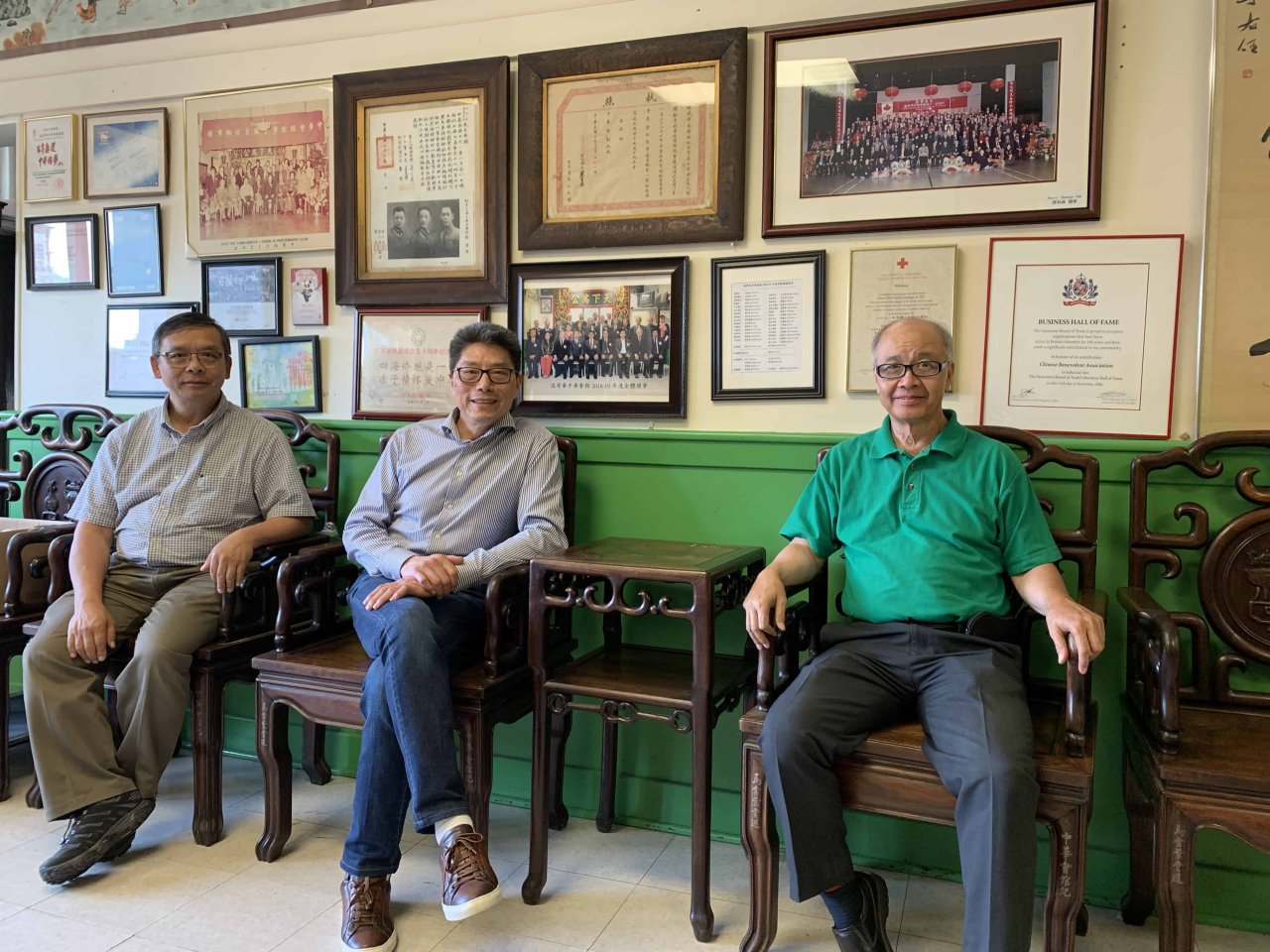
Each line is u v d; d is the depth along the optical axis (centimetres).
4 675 209
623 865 189
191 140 248
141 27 253
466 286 223
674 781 207
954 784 132
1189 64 174
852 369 195
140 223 256
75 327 266
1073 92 179
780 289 200
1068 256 182
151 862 185
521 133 216
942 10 185
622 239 209
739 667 179
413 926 163
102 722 183
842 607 172
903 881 186
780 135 198
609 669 179
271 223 242
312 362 241
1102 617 153
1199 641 164
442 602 179
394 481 202
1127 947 162
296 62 238
